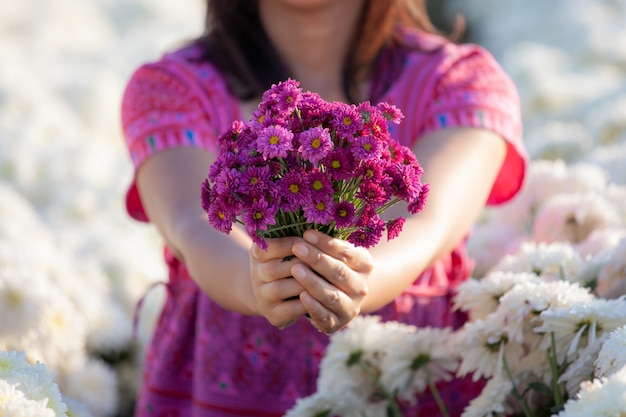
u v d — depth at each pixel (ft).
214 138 7.19
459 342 6.67
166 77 7.22
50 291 7.68
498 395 6.49
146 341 10.24
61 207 13.75
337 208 5.53
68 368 7.89
